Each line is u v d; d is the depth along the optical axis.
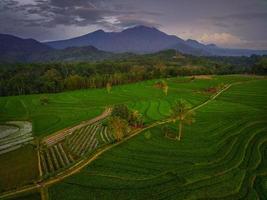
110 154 73.88
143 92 183.38
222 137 85.81
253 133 88.25
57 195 53.91
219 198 52.19
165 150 76.00
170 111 122.69
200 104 137.62
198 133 90.56
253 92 166.12
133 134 89.94
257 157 70.00
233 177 59.88
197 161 68.50
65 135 96.38
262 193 53.84
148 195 53.41
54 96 180.75
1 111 137.12
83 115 124.31
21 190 56.69
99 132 98.50
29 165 71.50
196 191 54.53
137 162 68.50
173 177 60.44
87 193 54.44
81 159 71.19
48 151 81.75
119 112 97.12
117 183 58.25
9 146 87.88
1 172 67.62
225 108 126.38
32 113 130.88
